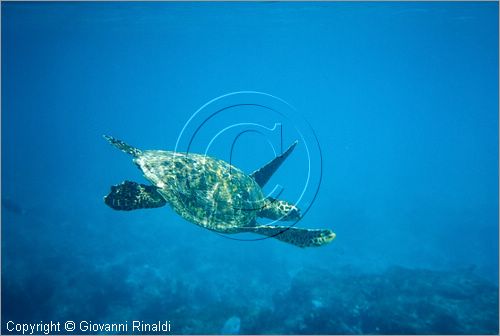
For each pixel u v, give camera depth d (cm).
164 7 3941
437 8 4178
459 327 1642
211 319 1783
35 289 2078
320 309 1794
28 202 4128
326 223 3562
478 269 2897
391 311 1750
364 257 2909
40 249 2662
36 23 4934
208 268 2445
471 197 5241
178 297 2102
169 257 2605
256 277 2355
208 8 4041
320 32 5925
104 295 2072
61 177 6147
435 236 3475
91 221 3438
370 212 4091
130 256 2625
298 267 2558
